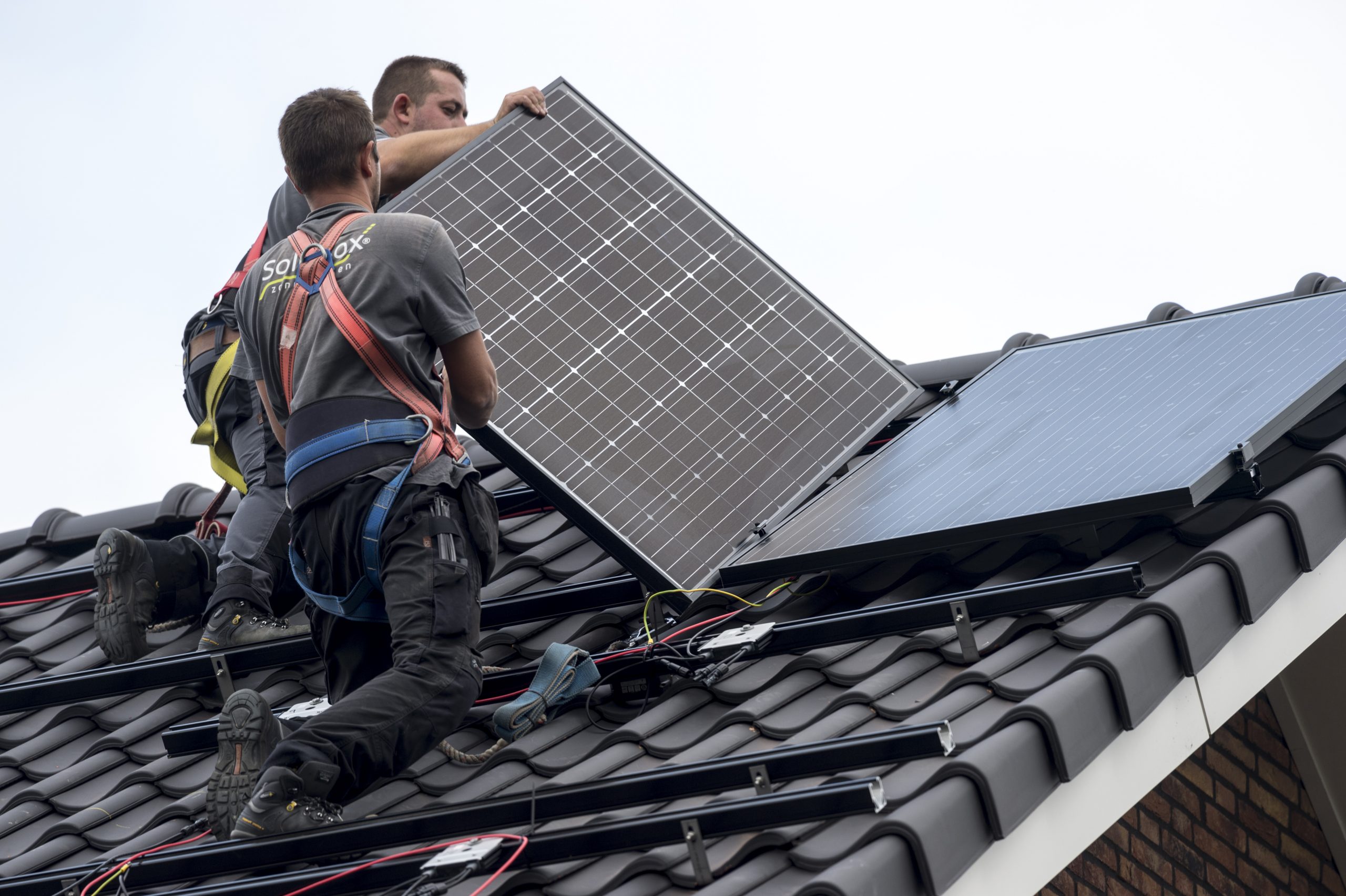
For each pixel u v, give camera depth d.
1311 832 17.00
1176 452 12.73
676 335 15.04
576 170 16.31
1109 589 11.69
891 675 11.79
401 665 11.26
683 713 12.31
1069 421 14.55
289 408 12.25
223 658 15.09
